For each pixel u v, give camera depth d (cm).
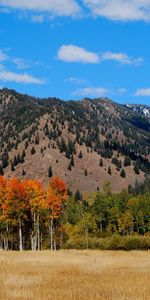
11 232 8700
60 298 1847
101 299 1845
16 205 7038
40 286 2181
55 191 7419
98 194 11100
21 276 2575
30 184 7231
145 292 2028
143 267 3334
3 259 3822
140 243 7738
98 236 10319
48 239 9469
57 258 4100
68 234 10294
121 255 4806
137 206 10894
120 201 11000
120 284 2295
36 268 3094
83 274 2778
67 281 2372
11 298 1852
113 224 10862
